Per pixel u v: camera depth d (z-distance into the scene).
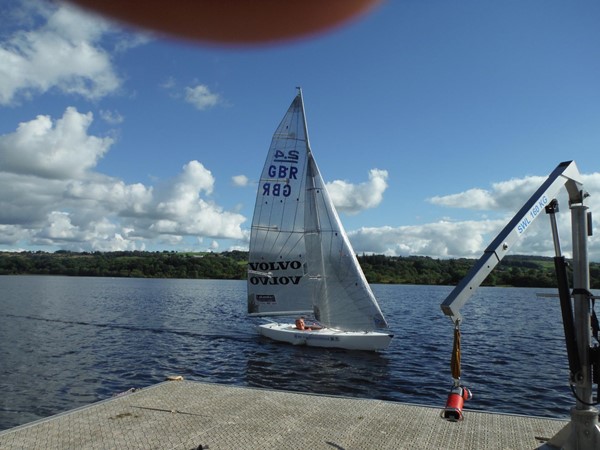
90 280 184.25
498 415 6.97
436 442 5.92
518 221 4.91
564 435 5.32
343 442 5.91
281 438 6.02
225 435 6.11
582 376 5.10
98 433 6.14
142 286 136.00
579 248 5.22
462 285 4.75
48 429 6.27
